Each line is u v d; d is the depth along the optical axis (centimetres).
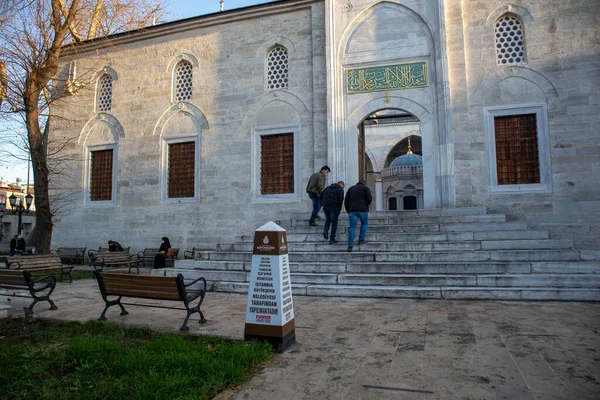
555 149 1139
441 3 1231
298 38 1395
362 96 1289
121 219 1550
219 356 398
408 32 1266
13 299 784
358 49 1301
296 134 1366
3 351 441
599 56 1127
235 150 1430
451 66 1226
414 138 3559
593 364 378
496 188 1173
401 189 3133
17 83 1303
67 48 1641
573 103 1137
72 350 429
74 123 1673
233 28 1476
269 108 1406
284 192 1373
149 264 1453
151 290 559
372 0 1298
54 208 1653
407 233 935
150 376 352
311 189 1088
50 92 1603
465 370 370
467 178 1183
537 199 1138
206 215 1438
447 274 757
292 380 358
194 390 331
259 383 353
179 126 1511
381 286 738
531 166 1165
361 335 489
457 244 863
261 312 448
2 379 364
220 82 1473
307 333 503
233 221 1404
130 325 555
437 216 1064
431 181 1206
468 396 317
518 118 1187
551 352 412
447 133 1188
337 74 1310
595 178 1102
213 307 676
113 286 590
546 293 659
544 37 1173
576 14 1156
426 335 481
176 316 612
